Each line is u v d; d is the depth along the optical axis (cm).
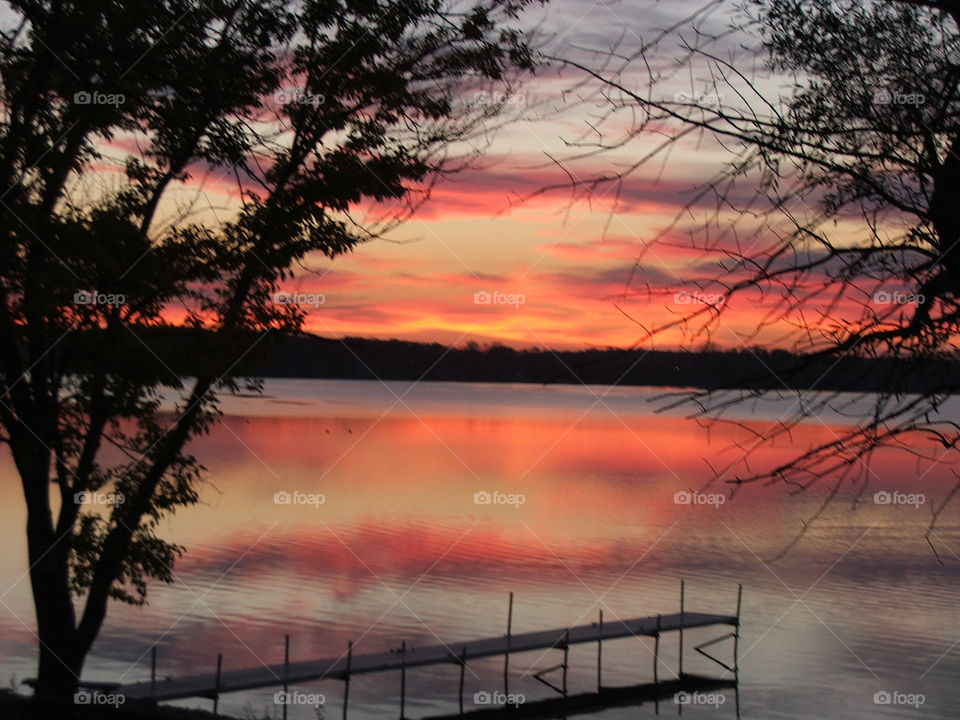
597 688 2494
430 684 2462
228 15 1076
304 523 4494
